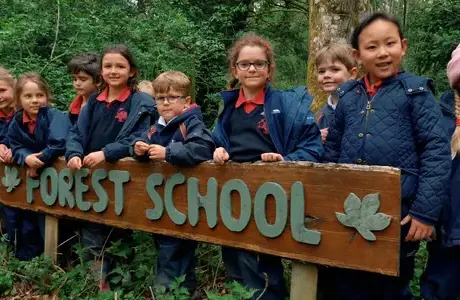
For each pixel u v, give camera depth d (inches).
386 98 86.9
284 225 88.9
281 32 422.9
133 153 111.0
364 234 80.4
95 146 121.0
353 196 81.4
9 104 146.5
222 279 123.1
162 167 106.7
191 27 334.3
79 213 123.7
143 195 110.7
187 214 103.0
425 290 93.5
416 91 83.7
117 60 117.3
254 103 98.7
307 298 88.9
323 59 121.4
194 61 331.0
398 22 88.0
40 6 290.2
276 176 90.0
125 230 128.7
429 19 304.3
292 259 88.8
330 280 104.8
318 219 85.4
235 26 406.6
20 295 120.1
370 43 87.0
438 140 81.7
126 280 115.6
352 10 183.9
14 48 260.1
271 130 95.7
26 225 140.7
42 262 127.6
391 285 91.9
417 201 81.5
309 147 93.8
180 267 109.6
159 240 111.6
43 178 131.2
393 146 85.0
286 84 378.9
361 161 88.0
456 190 88.9
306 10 395.9
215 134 103.0
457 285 91.5
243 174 94.3
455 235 86.6
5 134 144.8
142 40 307.7
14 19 266.2
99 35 284.2
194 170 101.4
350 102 92.7
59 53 279.3
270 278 97.1
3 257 136.8
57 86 239.6
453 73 91.3
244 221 94.1
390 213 78.0
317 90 181.5
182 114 107.5
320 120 123.8
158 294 103.7
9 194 141.9
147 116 117.7
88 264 120.3
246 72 96.5
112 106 120.0
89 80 136.3
